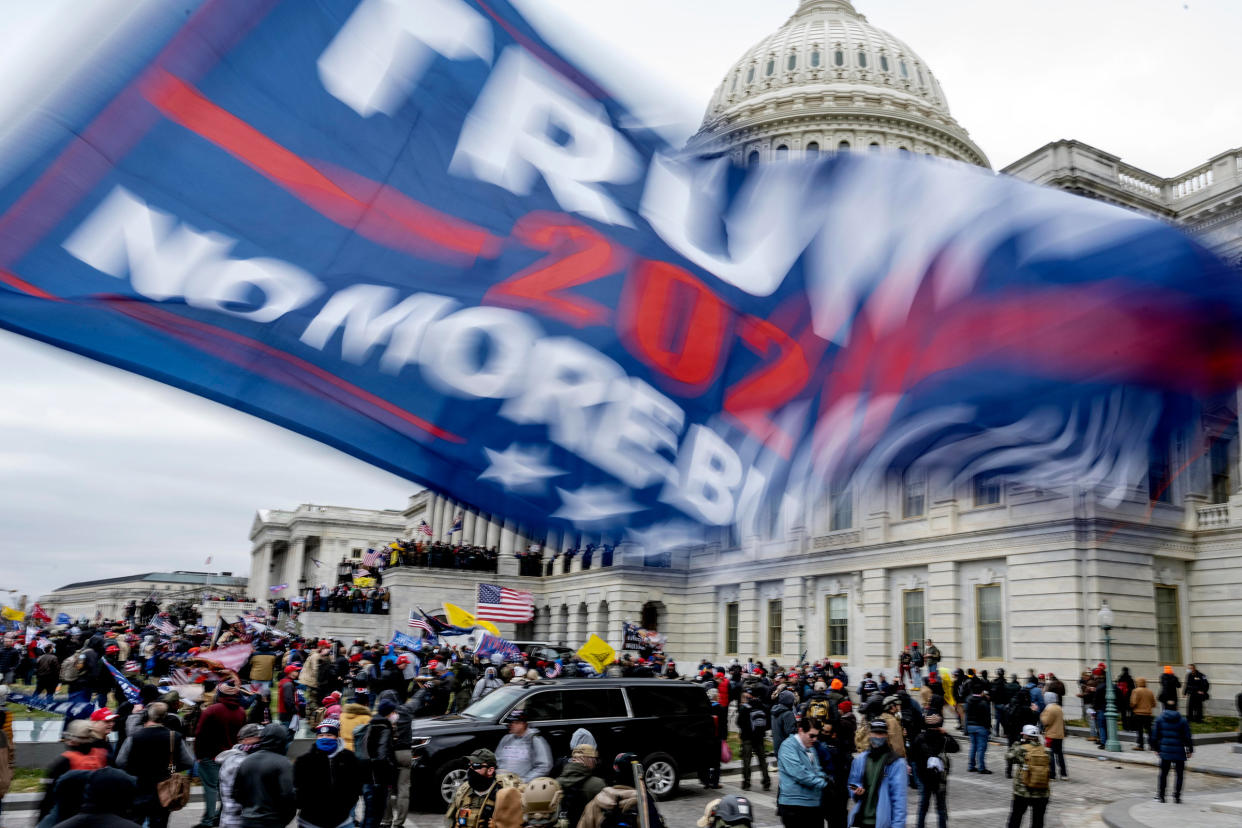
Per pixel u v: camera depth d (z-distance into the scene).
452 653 32.47
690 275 4.19
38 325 2.62
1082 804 17.33
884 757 11.12
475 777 8.77
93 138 2.88
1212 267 5.08
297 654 31.48
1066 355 4.93
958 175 5.02
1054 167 38.53
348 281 3.34
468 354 3.53
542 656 34.97
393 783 13.70
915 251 4.80
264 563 121.94
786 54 85.38
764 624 43.56
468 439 3.43
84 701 21.81
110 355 2.75
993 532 33.31
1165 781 16.89
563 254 3.85
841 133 77.25
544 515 3.53
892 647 36.97
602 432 3.74
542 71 4.03
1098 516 30.31
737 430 4.10
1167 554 31.86
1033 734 13.02
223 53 3.18
